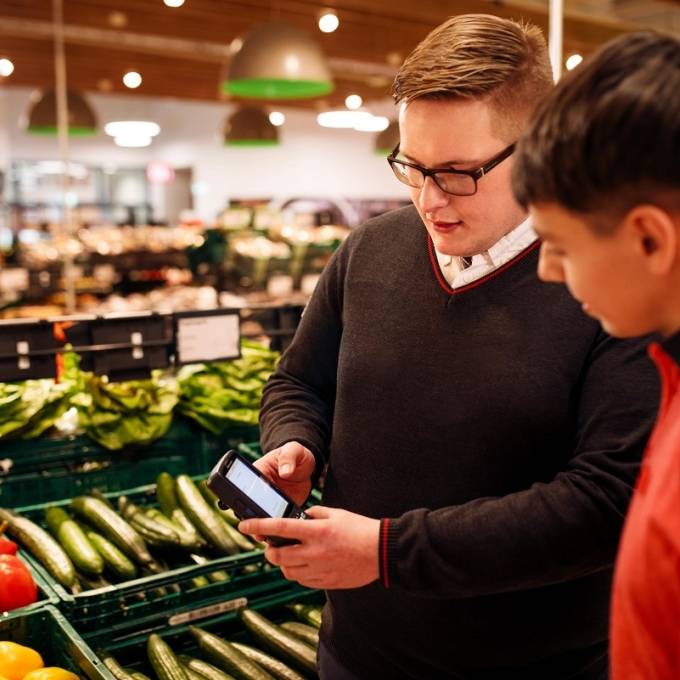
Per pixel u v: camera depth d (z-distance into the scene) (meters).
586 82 0.64
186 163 14.51
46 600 1.68
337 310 1.44
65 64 7.54
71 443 2.28
